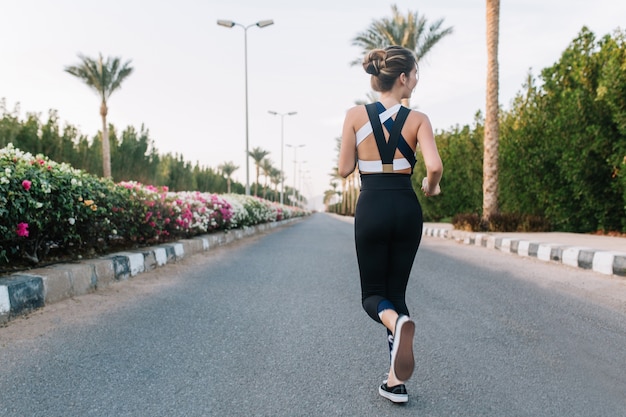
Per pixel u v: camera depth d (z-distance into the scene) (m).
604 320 4.00
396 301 2.40
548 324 3.89
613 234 11.50
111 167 36.19
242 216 14.21
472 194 18.62
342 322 3.96
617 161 10.61
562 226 13.02
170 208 8.21
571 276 6.17
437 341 3.44
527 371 2.86
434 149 2.24
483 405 2.40
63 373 2.76
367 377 2.76
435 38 24.69
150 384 2.62
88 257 5.82
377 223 2.30
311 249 9.98
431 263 7.52
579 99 11.37
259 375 2.78
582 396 2.51
